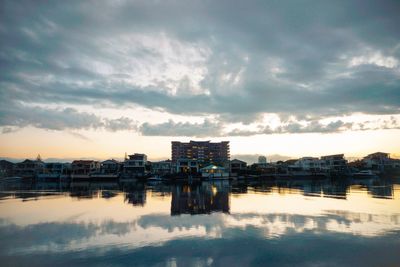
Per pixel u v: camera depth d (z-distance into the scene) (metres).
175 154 170.62
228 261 16.66
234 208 35.12
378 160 151.25
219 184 89.94
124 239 21.09
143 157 129.50
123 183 98.25
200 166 127.69
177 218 28.80
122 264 16.28
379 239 20.72
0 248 19.08
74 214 31.45
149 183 97.25
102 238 21.38
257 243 19.95
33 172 130.12
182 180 109.62
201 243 20.05
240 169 129.50
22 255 17.75
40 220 28.22
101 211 33.41
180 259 17.00
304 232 22.88
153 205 38.38
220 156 174.88
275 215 30.08
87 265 16.16
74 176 120.12
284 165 149.38
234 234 22.36
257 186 79.12
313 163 147.75
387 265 15.98
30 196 52.34
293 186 78.56
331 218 28.27
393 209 33.56
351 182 100.25
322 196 49.47
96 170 130.50
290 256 17.42
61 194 56.12
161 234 22.47
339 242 20.06
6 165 133.62
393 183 92.12
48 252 18.30
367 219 27.73
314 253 17.89
